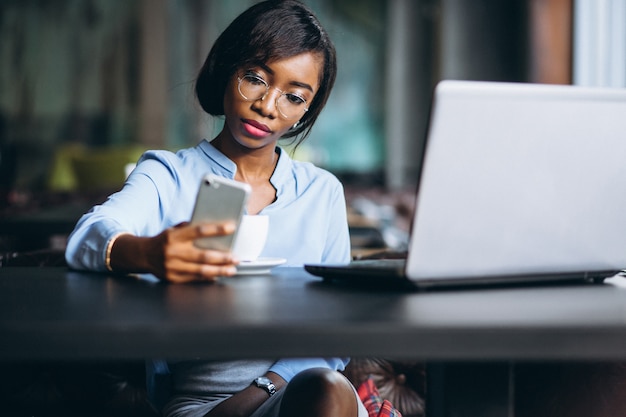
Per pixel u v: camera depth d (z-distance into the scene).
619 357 0.91
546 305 1.05
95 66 11.36
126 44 11.34
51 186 9.79
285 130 1.56
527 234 1.15
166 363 1.46
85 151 10.01
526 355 0.90
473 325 0.90
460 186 1.08
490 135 1.07
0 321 0.89
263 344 0.89
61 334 0.88
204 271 1.19
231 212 1.19
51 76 11.34
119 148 11.36
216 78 1.56
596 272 1.26
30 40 11.31
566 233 1.16
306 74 1.53
